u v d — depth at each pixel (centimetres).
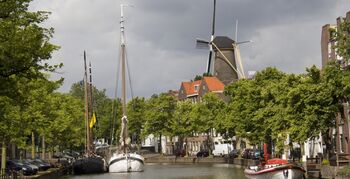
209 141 11306
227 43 14325
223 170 7325
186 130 10731
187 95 14000
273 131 5716
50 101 5009
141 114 12144
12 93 2092
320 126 4738
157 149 14925
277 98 5766
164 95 11012
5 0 2038
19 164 5197
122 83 7938
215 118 9625
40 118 4291
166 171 7462
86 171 7088
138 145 12156
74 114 8756
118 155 7319
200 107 10162
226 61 14225
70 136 8544
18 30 2000
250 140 7112
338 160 4688
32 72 2056
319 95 4656
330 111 4672
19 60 1934
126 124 7788
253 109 7131
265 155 5072
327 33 6606
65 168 7144
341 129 6028
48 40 2125
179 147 13000
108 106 15075
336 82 4453
